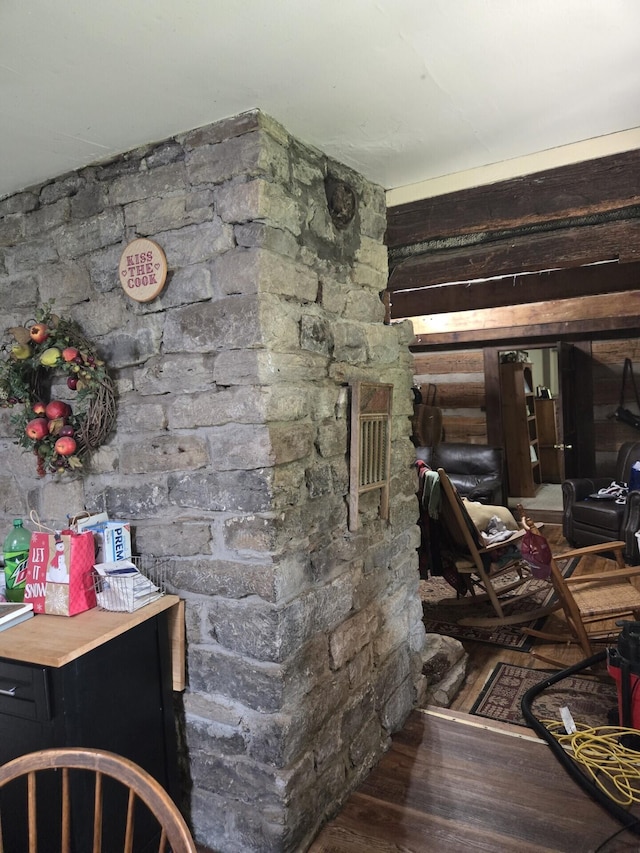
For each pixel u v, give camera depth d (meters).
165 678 1.95
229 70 1.55
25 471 2.31
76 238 2.12
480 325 6.25
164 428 1.98
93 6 1.27
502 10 1.36
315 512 2.03
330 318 2.14
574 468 6.57
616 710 2.66
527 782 2.16
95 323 2.10
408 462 2.72
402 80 1.65
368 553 2.35
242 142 1.78
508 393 7.07
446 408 7.30
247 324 1.79
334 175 2.19
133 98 1.67
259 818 1.84
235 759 1.89
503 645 3.54
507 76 1.66
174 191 1.91
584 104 1.85
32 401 2.17
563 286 4.14
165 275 1.92
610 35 1.47
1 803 1.73
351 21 1.37
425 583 4.75
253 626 1.84
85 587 1.89
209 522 1.91
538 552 3.23
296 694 1.88
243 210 1.78
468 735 2.48
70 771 1.61
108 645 1.74
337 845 1.89
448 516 3.81
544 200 2.37
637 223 2.44
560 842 1.87
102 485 2.13
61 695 1.61
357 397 2.19
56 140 1.89
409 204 2.63
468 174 2.41
